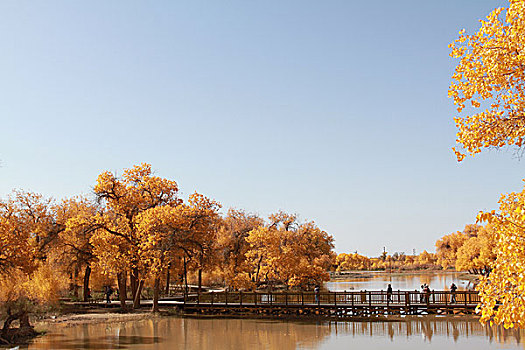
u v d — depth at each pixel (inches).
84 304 1749.5
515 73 334.0
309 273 2190.0
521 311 279.9
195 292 2331.4
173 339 1143.0
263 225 2672.2
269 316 1515.7
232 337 1169.4
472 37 355.9
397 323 1337.4
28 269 1165.7
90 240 1653.5
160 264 1566.2
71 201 1953.7
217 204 1721.2
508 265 287.7
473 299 1547.7
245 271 2161.7
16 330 1155.9
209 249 1807.3
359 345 1048.2
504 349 974.4
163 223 1592.0
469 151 354.3
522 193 318.7
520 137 335.3
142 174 1865.2
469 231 4739.2
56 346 1042.7
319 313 1507.1
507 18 337.1
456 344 1036.5
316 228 3046.3
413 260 7485.2
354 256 7150.6
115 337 1168.2
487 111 347.9
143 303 1790.1
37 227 1707.7
